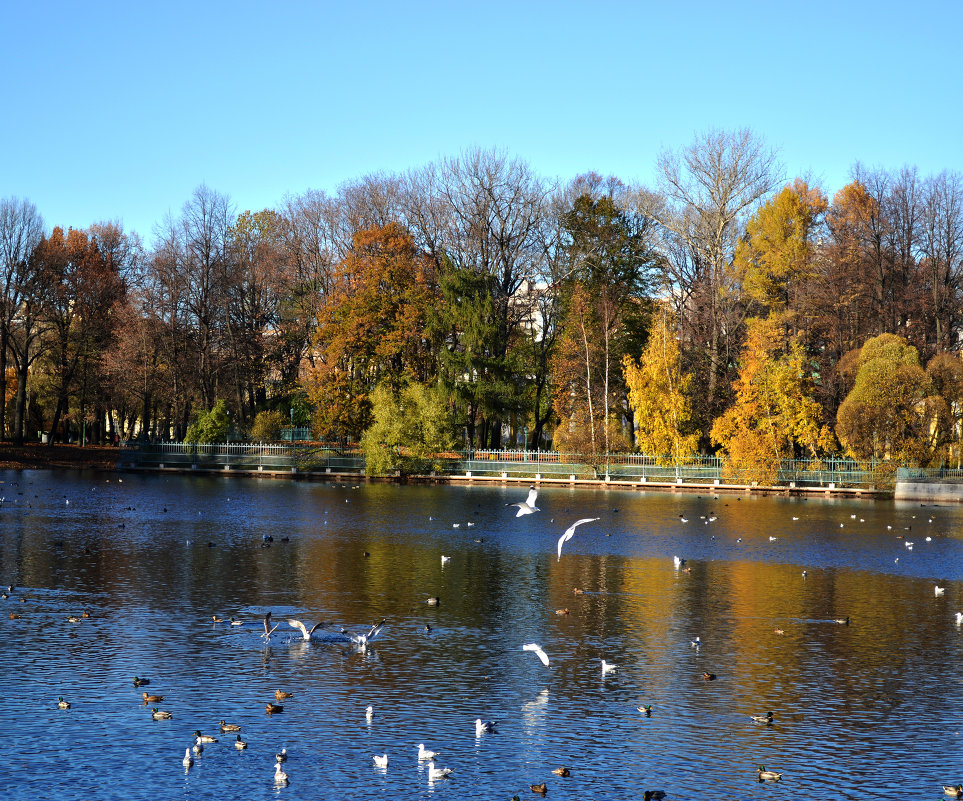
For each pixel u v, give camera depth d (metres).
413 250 82.56
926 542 39.53
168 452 82.62
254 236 103.12
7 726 16.27
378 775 14.50
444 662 20.28
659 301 83.62
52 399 95.12
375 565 31.91
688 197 80.31
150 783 14.14
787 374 70.06
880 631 23.34
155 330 83.56
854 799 13.90
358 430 79.25
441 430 76.00
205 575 29.47
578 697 18.14
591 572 31.22
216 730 16.22
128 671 19.33
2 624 22.92
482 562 32.94
